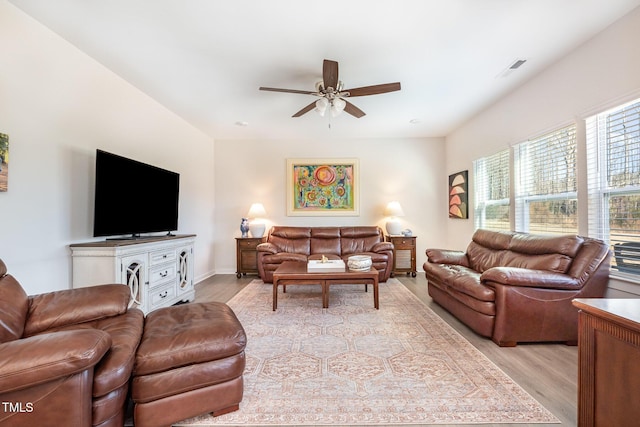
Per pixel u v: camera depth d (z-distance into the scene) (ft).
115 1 6.02
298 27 6.90
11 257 6.24
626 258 7.02
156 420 4.28
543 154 9.59
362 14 6.45
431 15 6.51
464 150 14.79
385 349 7.11
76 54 7.80
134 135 10.20
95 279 7.52
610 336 3.25
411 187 17.28
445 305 9.84
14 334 4.40
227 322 5.19
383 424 4.53
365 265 10.48
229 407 4.80
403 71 9.12
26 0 5.99
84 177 8.11
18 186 6.37
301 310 10.11
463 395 5.23
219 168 17.21
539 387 5.46
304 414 4.77
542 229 9.68
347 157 17.31
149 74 9.26
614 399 3.20
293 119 13.74
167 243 9.94
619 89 6.82
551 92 8.92
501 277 7.18
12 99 6.23
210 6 6.18
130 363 4.08
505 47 7.85
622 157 7.04
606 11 6.49
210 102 11.57
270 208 17.29
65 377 3.40
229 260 17.15
